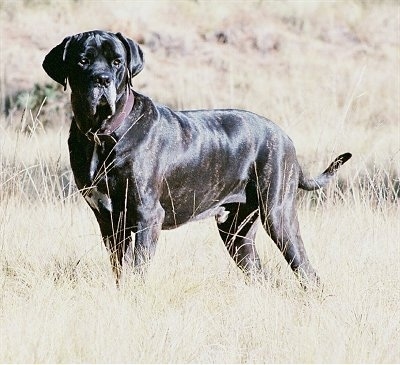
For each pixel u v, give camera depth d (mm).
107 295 9906
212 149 10945
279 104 25516
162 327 9328
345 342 9016
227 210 11594
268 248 12492
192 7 31859
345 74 28641
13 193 13070
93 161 10258
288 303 10359
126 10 30906
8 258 11375
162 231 12727
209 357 9016
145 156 10297
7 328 9031
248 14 31984
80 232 12305
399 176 15250
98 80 9906
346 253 11805
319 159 17078
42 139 18734
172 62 28906
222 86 27531
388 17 32750
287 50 30188
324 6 32688
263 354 9078
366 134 21719
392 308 10289
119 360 8508
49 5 30688
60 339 8773
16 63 27219
